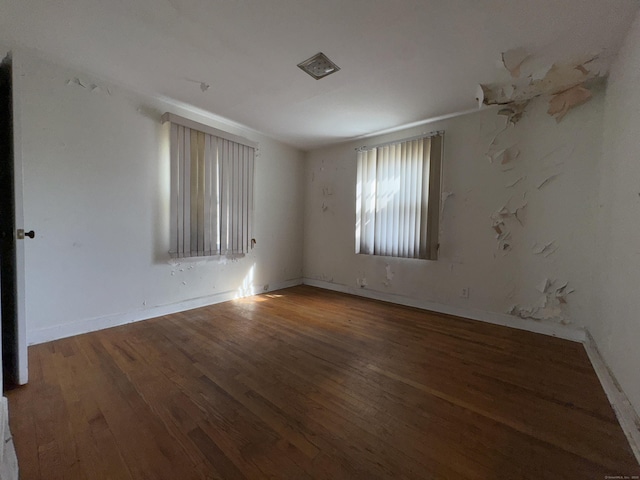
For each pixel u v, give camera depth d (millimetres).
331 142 4129
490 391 1665
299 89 2559
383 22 1697
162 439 1247
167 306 2998
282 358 2045
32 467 1084
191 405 1488
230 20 1703
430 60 2084
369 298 3828
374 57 2057
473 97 2645
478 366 1967
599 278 2160
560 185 2502
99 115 2451
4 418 1221
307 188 4629
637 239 1449
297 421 1383
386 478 1073
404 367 1942
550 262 2562
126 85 2541
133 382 1694
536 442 1266
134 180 2688
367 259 3908
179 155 2908
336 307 3371
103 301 2539
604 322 1958
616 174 1883
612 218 1917
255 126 3506
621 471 1112
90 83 2391
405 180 3430
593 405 1537
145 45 1965
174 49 2004
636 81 1565
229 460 1144
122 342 2260
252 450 1196
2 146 1721
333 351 2178
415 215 3332
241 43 1924
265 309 3240
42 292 2215
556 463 1150
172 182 2865
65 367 1853
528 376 1837
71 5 1592
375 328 2686
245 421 1375
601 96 2295
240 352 2131
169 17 1685
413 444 1246
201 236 3139
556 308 2531
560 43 1855
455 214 3100
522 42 1856
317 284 4516
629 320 1491
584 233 2393
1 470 968
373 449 1215
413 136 3375
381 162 3689
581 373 1880
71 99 2299
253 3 1564
